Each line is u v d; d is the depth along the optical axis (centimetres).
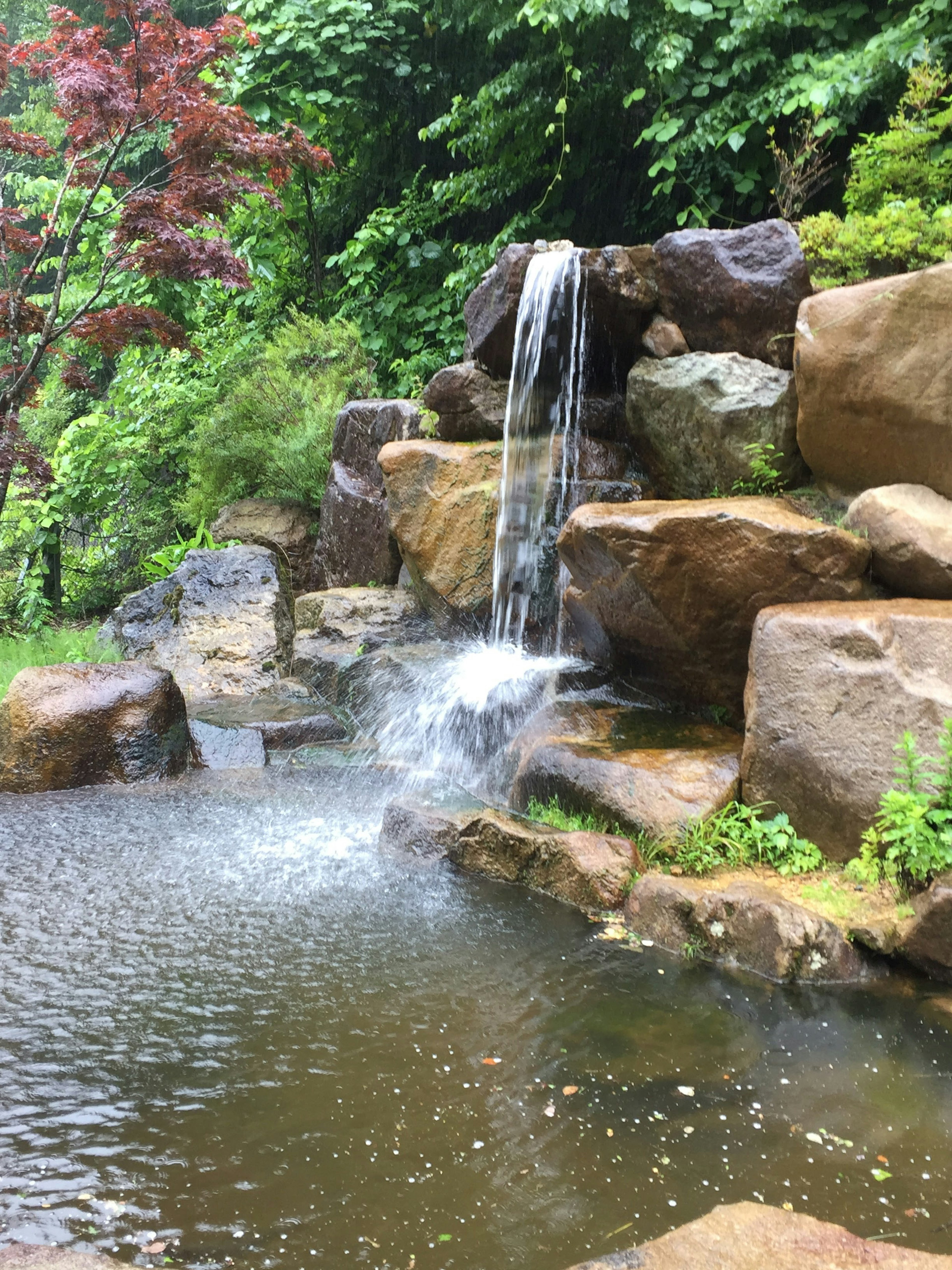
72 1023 345
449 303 1196
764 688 461
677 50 912
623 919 434
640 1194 254
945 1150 273
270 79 1220
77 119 783
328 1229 241
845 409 529
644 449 707
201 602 921
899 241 570
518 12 1080
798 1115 290
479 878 486
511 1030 341
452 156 1184
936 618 438
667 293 675
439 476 787
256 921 433
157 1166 266
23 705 636
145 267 802
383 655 761
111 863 501
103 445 1306
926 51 738
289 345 1180
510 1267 228
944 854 395
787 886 430
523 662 715
